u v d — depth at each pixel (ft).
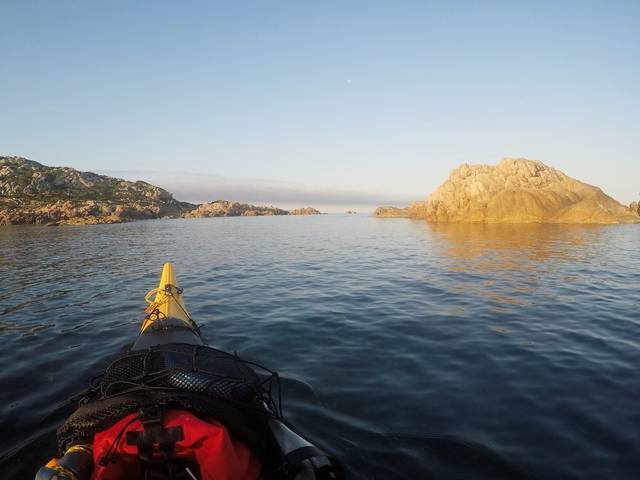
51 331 30.53
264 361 24.29
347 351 25.80
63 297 42.34
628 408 18.06
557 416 17.42
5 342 28.07
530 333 29.27
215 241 118.93
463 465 14.23
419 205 274.98
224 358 13.91
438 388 20.26
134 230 179.11
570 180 193.36
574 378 21.31
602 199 177.47
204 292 45.32
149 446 9.31
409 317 33.83
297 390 20.11
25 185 349.61
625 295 41.73
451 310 36.01
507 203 179.83
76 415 10.93
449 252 80.23
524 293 42.93
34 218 243.40
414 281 50.65
